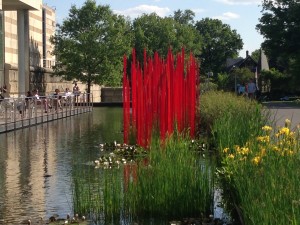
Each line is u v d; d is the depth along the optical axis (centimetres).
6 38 5406
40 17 6800
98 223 846
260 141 834
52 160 1555
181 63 1727
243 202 651
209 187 890
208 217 865
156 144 1025
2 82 4097
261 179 632
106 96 7350
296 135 808
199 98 2219
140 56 8569
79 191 943
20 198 1052
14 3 4447
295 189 564
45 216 909
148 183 889
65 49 6612
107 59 6631
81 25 6700
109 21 6731
